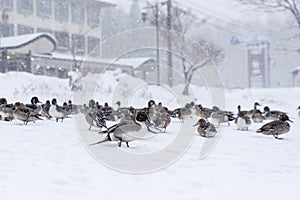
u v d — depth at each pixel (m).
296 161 8.07
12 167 7.06
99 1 58.19
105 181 6.22
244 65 94.69
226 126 15.84
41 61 46.34
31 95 28.81
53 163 7.47
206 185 6.05
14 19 52.84
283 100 38.66
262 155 8.79
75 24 56.16
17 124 14.80
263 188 5.88
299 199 5.30
